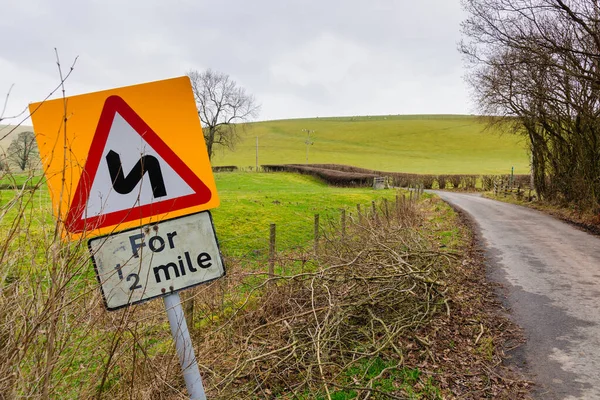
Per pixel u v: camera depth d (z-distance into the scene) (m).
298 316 5.67
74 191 2.43
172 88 2.58
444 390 4.98
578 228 18.81
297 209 22.19
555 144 26.36
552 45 19.67
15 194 2.24
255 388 4.65
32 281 2.33
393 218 15.41
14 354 2.23
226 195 25.84
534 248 14.11
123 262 2.52
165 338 4.58
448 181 64.44
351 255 7.94
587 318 7.52
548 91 22.14
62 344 2.49
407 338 6.26
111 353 2.74
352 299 6.47
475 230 18.12
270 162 108.19
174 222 2.59
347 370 5.27
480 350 6.07
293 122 174.00
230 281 6.93
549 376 5.41
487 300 8.43
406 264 6.88
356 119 192.38
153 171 2.56
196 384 2.64
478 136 135.75
